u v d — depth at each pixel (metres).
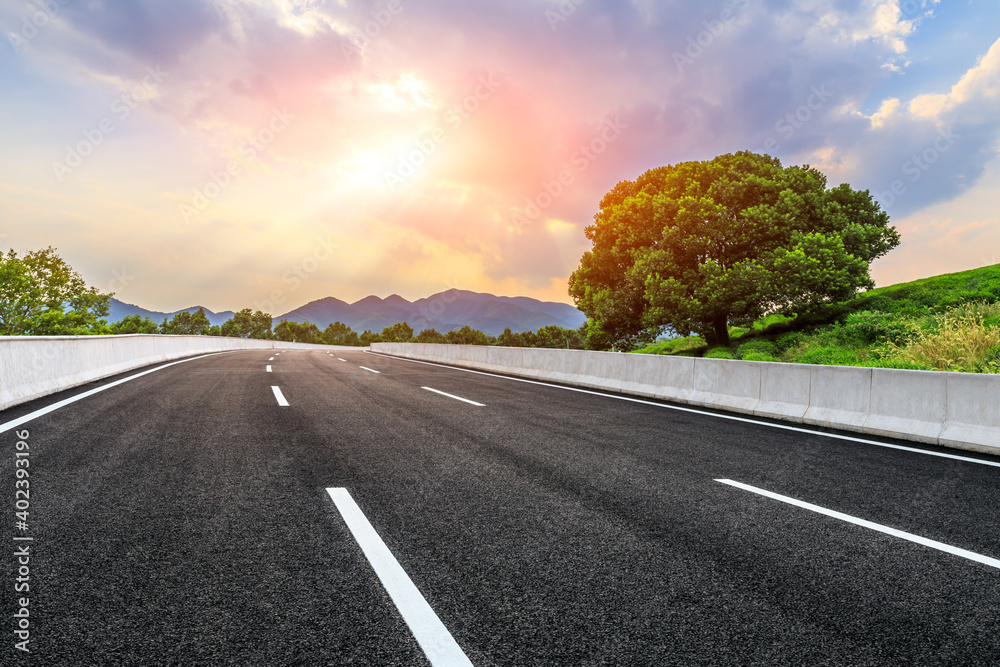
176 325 112.81
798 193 30.73
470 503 4.10
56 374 10.26
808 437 7.15
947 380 6.97
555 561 3.10
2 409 7.75
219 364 18.11
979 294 26.03
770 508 4.14
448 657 2.15
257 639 2.25
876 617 2.55
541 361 16.17
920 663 2.19
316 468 4.96
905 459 5.94
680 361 11.05
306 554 3.11
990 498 4.51
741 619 2.51
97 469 4.73
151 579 2.75
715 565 3.10
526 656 2.17
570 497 4.29
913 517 4.01
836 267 27.52
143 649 2.15
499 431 7.00
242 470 4.82
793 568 3.08
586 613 2.53
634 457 5.72
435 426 7.24
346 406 8.80
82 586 2.66
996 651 2.29
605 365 13.34
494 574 2.92
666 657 2.18
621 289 32.75
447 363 24.03
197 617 2.41
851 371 8.04
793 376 8.80
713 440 6.78
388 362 22.05
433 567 2.98
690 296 29.92
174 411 7.89
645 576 2.93
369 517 3.74
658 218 31.08
